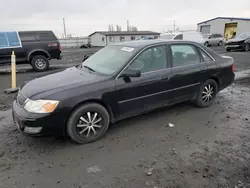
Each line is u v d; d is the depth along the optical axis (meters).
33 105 3.03
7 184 2.50
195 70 4.38
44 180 2.57
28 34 10.05
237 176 2.60
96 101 3.39
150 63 3.91
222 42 27.23
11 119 4.33
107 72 3.67
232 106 4.93
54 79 3.62
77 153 3.12
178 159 2.94
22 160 2.95
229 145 3.28
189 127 3.88
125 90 3.58
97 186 2.46
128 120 4.19
